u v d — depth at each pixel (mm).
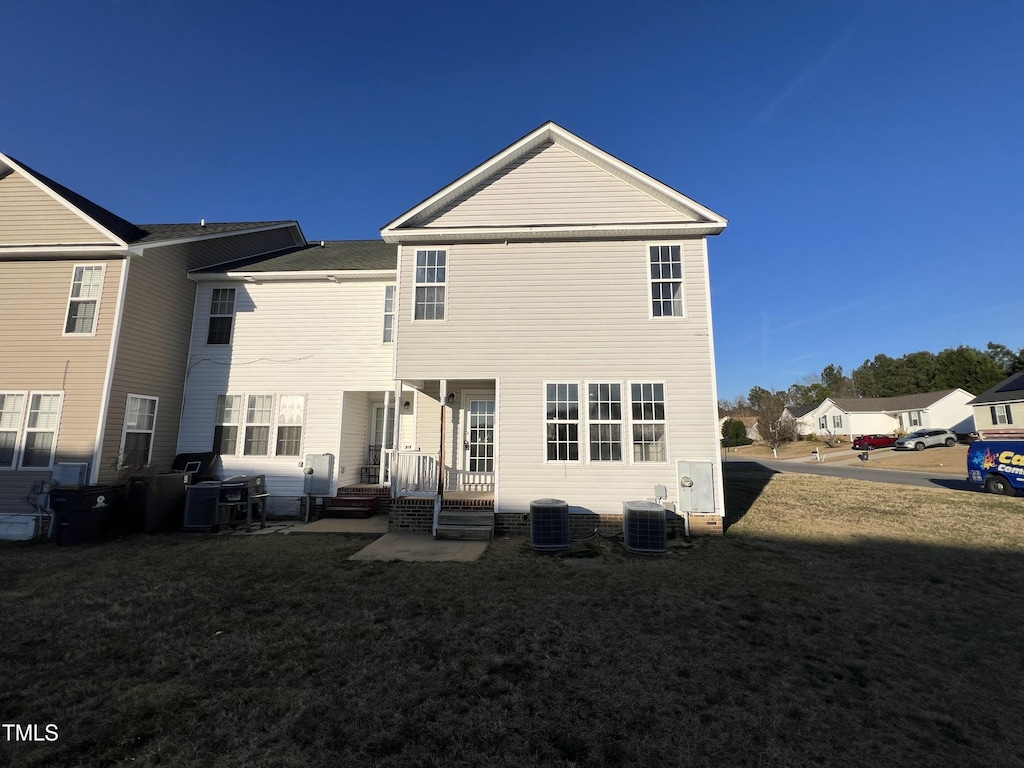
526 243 10797
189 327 12758
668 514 9625
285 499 12070
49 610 5633
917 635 5062
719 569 7383
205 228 14273
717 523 9641
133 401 10977
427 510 10219
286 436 12406
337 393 12531
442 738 3316
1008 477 14352
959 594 6293
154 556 8148
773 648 4742
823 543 9023
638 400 10156
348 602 5922
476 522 9828
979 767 3100
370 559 7949
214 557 8070
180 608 5719
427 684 4031
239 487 10562
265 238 15617
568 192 10953
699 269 10492
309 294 12930
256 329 12812
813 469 26062
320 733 3365
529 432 10195
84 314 10672
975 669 4375
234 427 12461
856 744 3307
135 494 10156
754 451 49031
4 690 3928
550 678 4141
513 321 10562
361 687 3980
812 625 5297
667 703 3768
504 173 11086
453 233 10656
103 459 10156
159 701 3756
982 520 11000
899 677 4219
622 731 3410
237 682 4059
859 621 5410
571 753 3170
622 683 4066
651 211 10773
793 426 51906
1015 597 6191
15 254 10664
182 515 11000
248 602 5926
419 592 6312
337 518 11891
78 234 10938
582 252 10711
